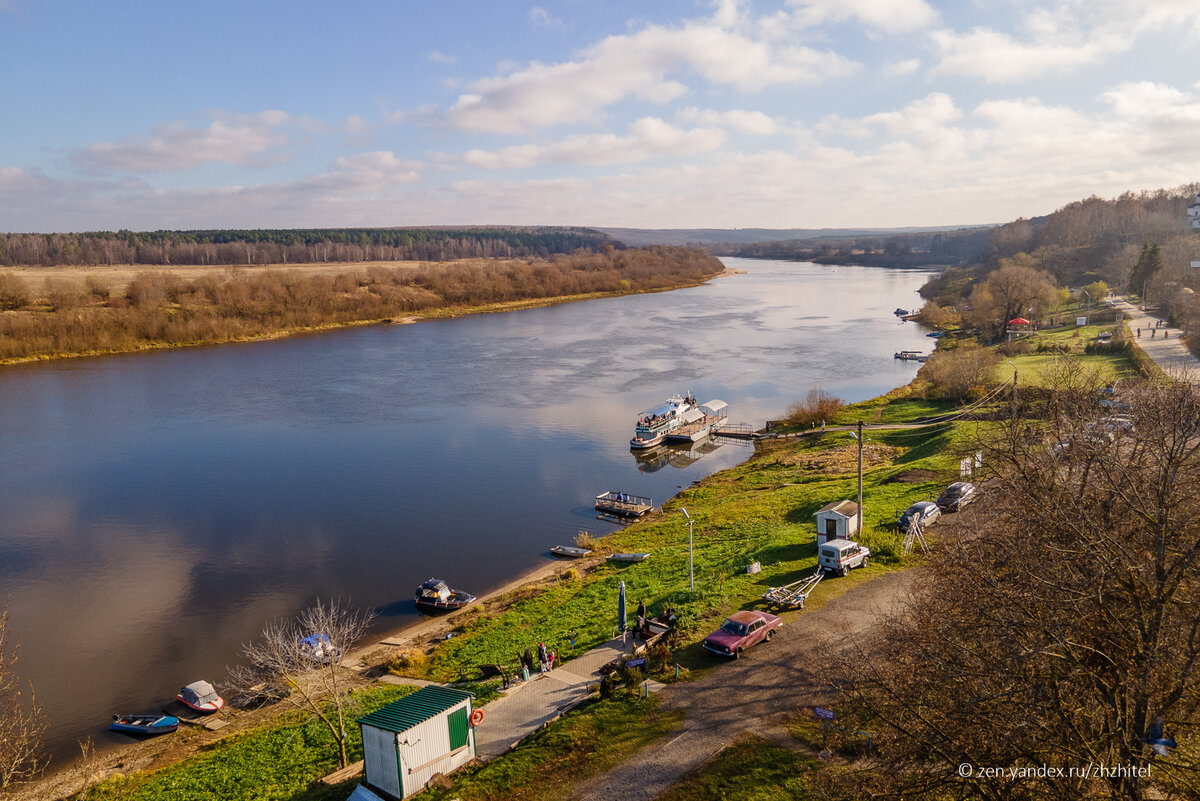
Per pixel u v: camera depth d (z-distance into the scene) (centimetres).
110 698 4303
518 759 2866
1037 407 4184
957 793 2000
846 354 15250
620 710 3128
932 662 1952
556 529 6912
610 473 8625
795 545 5166
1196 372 7850
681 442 9794
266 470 8612
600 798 2577
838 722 2802
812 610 3984
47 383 13500
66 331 16538
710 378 13400
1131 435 2306
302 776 3188
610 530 6881
